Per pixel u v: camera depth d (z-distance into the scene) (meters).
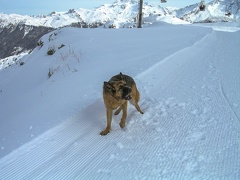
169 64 10.01
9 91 13.49
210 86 7.56
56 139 5.46
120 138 5.36
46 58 16.08
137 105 6.28
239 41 15.04
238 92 6.93
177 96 7.08
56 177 4.34
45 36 22.30
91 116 6.41
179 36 15.76
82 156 4.85
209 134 5.03
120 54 12.31
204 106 6.28
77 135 5.60
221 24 35.03
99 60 12.04
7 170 4.59
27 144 5.21
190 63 10.16
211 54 11.55
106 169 4.38
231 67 9.28
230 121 5.44
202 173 3.95
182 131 5.26
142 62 10.19
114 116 6.43
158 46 12.93
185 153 4.50
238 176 3.82
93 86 8.32
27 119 6.86
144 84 8.14
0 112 9.80
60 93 8.62
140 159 4.52
